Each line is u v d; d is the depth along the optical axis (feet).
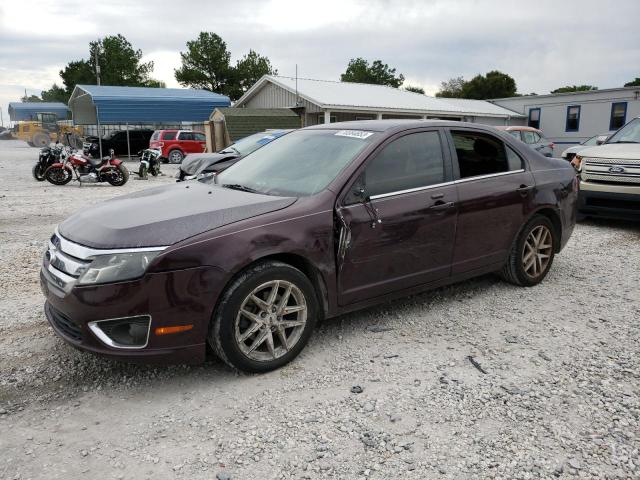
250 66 194.59
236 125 79.41
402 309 15.02
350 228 11.99
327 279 11.87
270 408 10.00
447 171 14.11
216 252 10.26
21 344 12.67
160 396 10.44
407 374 11.30
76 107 110.22
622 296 16.30
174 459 8.57
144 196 12.87
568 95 102.32
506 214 15.38
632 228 27.27
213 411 9.92
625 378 11.12
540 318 14.43
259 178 13.75
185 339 10.25
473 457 8.61
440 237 13.76
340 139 13.83
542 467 8.38
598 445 8.92
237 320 10.64
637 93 92.53
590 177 26.55
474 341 12.93
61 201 37.63
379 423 9.53
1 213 31.73
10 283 17.47
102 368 11.54
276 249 10.89
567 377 11.15
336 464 8.44
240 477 8.14
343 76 222.07
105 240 10.12
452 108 99.96
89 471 8.27
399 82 227.61
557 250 17.67
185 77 192.24
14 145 164.35
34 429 9.34
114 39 196.34
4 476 8.11
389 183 12.91
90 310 9.84
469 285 17.16
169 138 84.58
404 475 8.19
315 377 11.16
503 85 197.67
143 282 9.79
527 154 16.51
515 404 10.13
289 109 87.25
